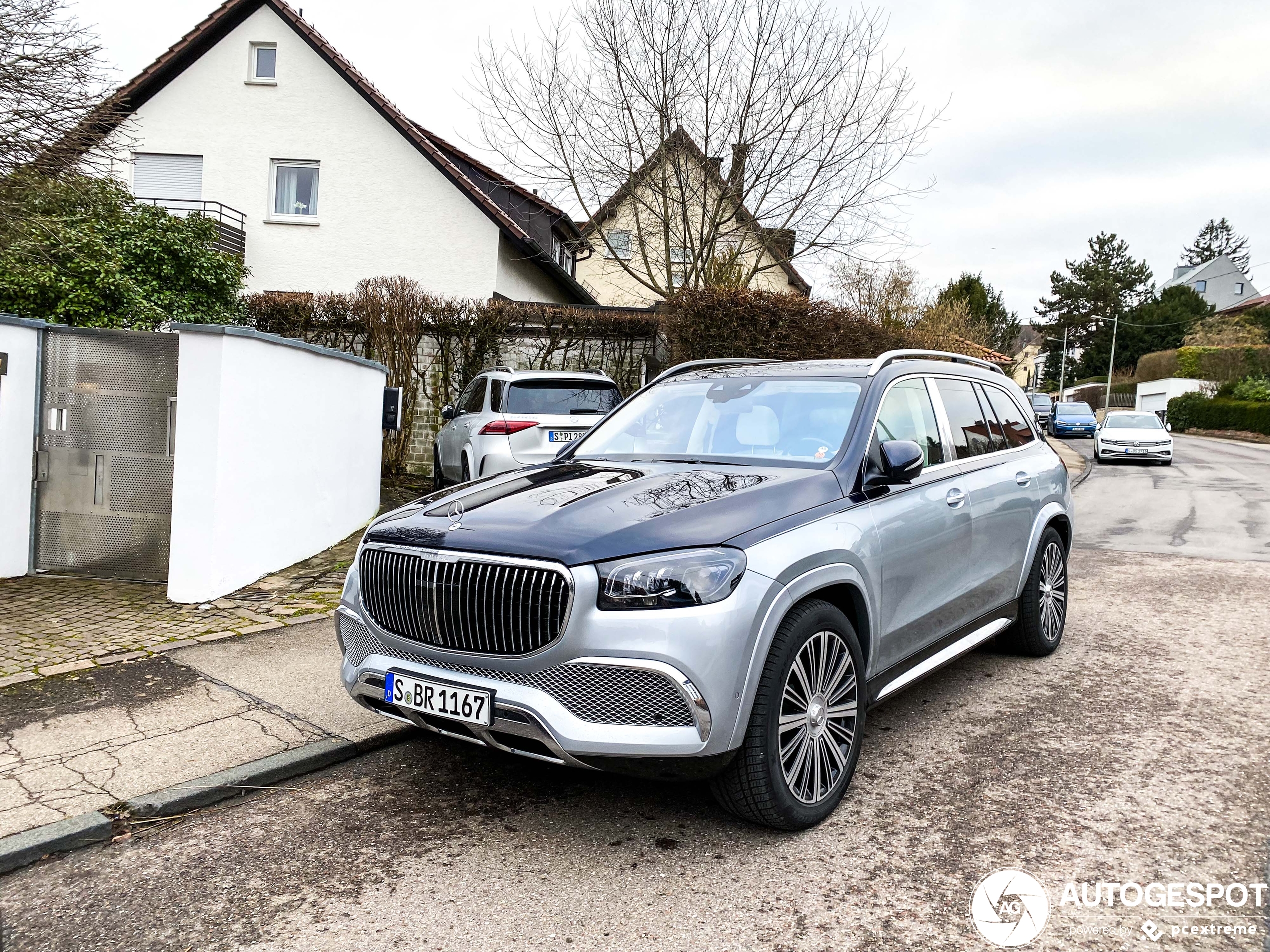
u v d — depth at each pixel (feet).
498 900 8.84
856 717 10.83
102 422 21.36
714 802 11.18
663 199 46.26
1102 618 20.93
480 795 11.39
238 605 19.75
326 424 25.71
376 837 10.25
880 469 12.27
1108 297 260.83
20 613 18.72
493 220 60.49
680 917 8.50
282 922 8.48
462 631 9.65
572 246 51.96
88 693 14.39
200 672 15.49
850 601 11.18
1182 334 233.96
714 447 13.20
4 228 26.58
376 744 12.89
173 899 8.91
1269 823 10.39
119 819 10.41
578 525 9.71
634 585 8.98
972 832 10.21
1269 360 138.21
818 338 37.17
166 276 40.40
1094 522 39.47
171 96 61.57
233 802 11.18
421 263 60.90
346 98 60.85
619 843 10.05
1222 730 13.48
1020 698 15.10
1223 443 112.37
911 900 8.79
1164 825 10.34
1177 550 31.22
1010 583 15.98
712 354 36.99
